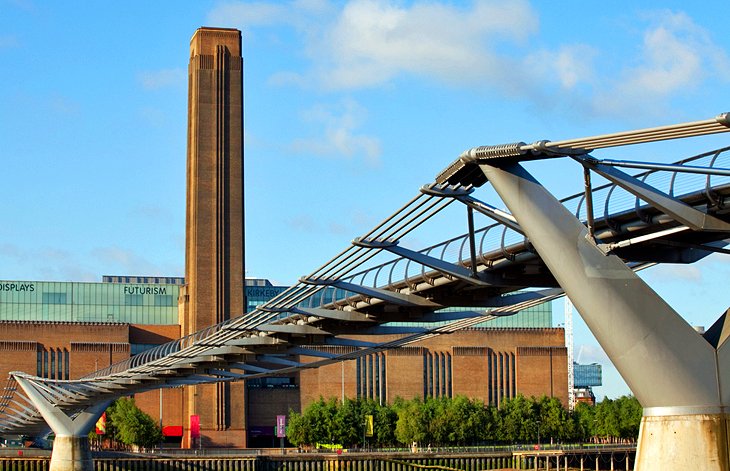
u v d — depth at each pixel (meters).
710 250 49.38
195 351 97.69
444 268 62.41
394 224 59.31
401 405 197.12
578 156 43.97
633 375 44.25
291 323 90.69
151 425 186.50
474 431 192.12
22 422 149.38
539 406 199.62
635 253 52.78
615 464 177.88
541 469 166.88
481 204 52.94
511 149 45.38
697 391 43.41
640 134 39.50
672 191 45.94
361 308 79.94
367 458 159.00
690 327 43.78
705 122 36.53
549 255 45.94
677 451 43.25
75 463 127.31
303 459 158.75
